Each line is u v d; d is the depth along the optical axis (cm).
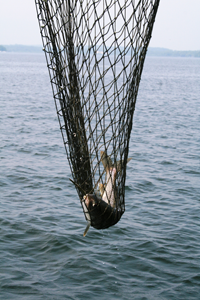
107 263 974
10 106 3900
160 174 1714
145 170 1769
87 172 571
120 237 1113
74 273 929
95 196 548
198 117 3522
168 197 1437
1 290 850
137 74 523
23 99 4609
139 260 991
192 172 1758
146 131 2733
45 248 1039
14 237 1091
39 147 2158
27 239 1084
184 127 2950
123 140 550
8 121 2977
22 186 1514
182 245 1069
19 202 1352
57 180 1600
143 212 1296
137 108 4056
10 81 7369
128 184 1563
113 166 557
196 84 8125
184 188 1538
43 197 1412
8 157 1919
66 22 491
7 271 923
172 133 2683
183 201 1401
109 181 577
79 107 534
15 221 1188
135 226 1186
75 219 1230
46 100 4612
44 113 3516
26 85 6688
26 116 3281
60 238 1085
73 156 563
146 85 7362
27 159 1902
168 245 1066
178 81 8888
